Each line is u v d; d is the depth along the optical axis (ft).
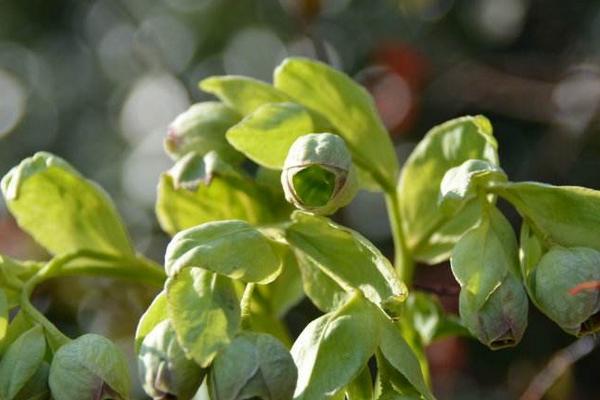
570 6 3.81
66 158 4.20
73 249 2.21
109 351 1.93
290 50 4.13
